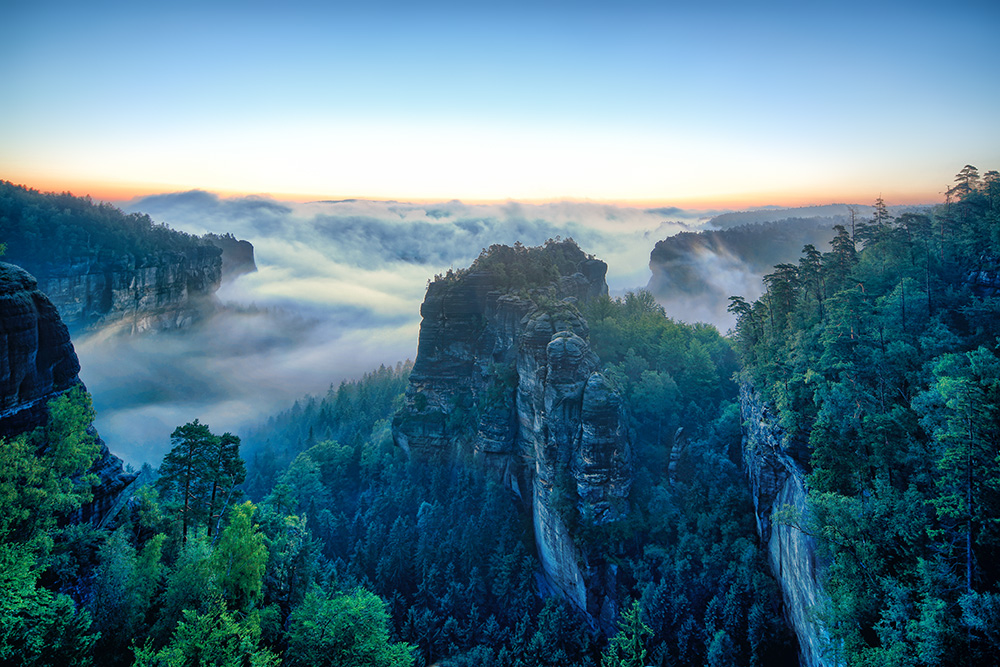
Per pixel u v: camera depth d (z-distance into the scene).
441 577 91.19
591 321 126.31
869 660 34.38
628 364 111.44
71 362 46.69
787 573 60.25
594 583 78.31
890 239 78.69
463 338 128.38
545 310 106.06
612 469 81.12
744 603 64.88
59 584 38.38
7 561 31.69
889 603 35.38
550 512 86.50
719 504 77.00
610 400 82.06
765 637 60.00
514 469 105.38
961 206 79.19
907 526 38.50
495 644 81.19
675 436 89.44
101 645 37.16
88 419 44.06
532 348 100.31
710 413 102.06
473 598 87.50
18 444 37.25
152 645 38.12
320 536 104.06
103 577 39.69
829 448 49.12
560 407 87.00
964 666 29.53
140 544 50.12
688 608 69.19
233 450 57.53
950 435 35.72
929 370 49.34
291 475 117.31
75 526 41.56
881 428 44.75
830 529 42.19
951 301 63.41
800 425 58.25
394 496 113.06
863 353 55.47
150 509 52.41
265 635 44.66
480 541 93.75
